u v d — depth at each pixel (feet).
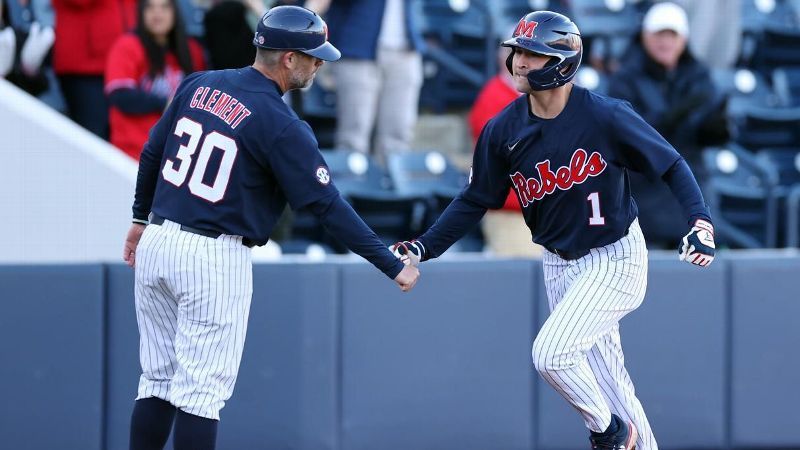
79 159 66.59
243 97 50.01
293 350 66.33
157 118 73.31
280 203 51.93
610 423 52.95
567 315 50.78
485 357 68.85
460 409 68.59
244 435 65.92
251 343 65.92
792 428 72.13
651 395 70.54
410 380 67.97
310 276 66.49
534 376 69.56
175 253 49.78
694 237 48.26
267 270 66.03
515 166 51.60
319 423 66.80
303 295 66.44
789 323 71.87
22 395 63.62
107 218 66.85
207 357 50.34
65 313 63.87
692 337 70.79
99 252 66.90
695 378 70.90
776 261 71.72
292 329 66.33
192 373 50.19
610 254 51.70
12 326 63.46
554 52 48.37
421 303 68.03
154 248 50.26
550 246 52.70
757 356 71.67
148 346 52.54
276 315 66.13
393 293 67.72
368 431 67.51
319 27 50.75
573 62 48.91
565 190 50.75
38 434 63.87
